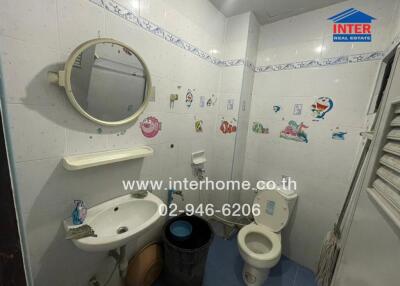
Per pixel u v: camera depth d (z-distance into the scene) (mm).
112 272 1195
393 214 454
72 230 858
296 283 1524
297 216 1727
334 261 1157
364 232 621
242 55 1691
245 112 1866
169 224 1429
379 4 1279
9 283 324
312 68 1559
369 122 1256
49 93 790
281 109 1745
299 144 1671
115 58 974
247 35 1652
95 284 1071
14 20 673
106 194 1088
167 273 1336
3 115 295
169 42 1280
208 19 1570
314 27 1531
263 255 1310
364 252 594
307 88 1594
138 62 1086
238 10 1628
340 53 1436
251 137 1962
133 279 1211
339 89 1456
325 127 1535
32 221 819
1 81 295
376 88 1276
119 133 1089
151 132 1281
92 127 958
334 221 1541
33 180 798
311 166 1625
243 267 1614
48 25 750
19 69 705
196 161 1729
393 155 556
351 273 658
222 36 1766
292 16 1632
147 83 1151
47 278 905
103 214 1026
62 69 809
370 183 653
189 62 1476
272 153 1834
